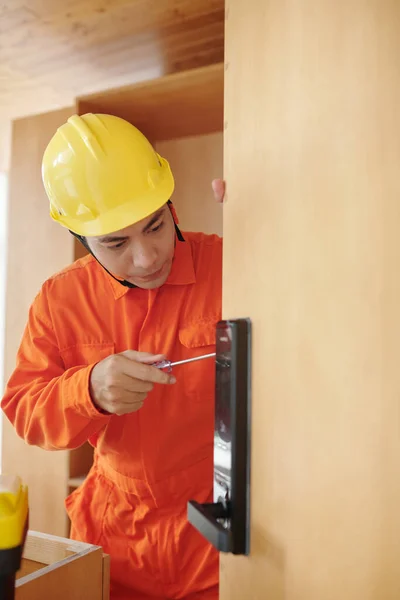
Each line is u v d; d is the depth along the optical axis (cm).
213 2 124
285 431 46
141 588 104
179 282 104
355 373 40
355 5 41
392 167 38
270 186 49
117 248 91
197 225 177
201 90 145
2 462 168
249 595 51
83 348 106
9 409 105
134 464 104
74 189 91
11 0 124
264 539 48
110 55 154
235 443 51
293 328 45
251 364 51
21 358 109
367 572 39
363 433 39
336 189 42
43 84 178
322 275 43
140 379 85
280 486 46
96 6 126
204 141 178
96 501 110
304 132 45
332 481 42
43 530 158
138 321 105
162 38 144
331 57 43
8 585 48
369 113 40
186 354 103
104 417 93
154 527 103
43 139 171
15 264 173
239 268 54
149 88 145
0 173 279
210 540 48
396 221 38
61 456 158
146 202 89
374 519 39
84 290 108
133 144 93
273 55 49
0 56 156
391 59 39
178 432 103
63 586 71
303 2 45
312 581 43
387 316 38
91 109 157
